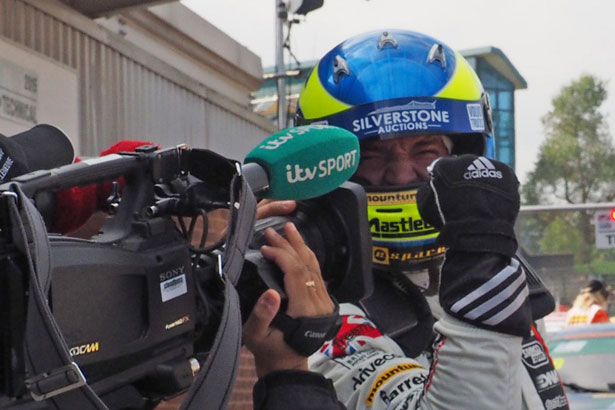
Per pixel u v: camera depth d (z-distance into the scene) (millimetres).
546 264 11500
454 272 1476
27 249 957
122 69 5598
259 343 1362
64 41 5062
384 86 1979
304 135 1379
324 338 1409
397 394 1598
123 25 6145
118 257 1082
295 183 1370
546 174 32469
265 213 1495
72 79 5090
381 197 1924
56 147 1482
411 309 1860
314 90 2062
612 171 32250
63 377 961
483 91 2102
